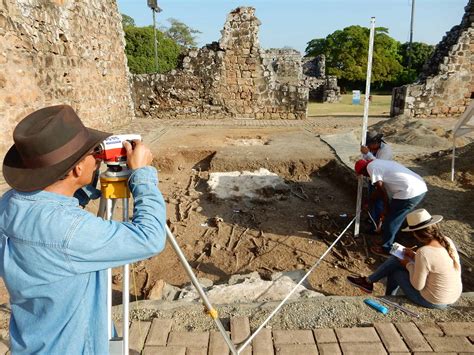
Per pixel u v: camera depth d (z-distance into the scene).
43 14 9.66
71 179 1.47
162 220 1.55
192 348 2.89
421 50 46.16
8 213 1.41
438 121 16.08
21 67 8.59
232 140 12.46
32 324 1.43
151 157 1.76
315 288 4.94
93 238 1.35
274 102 17.72
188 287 4.53
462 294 3.66
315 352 2.87
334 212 7.25
